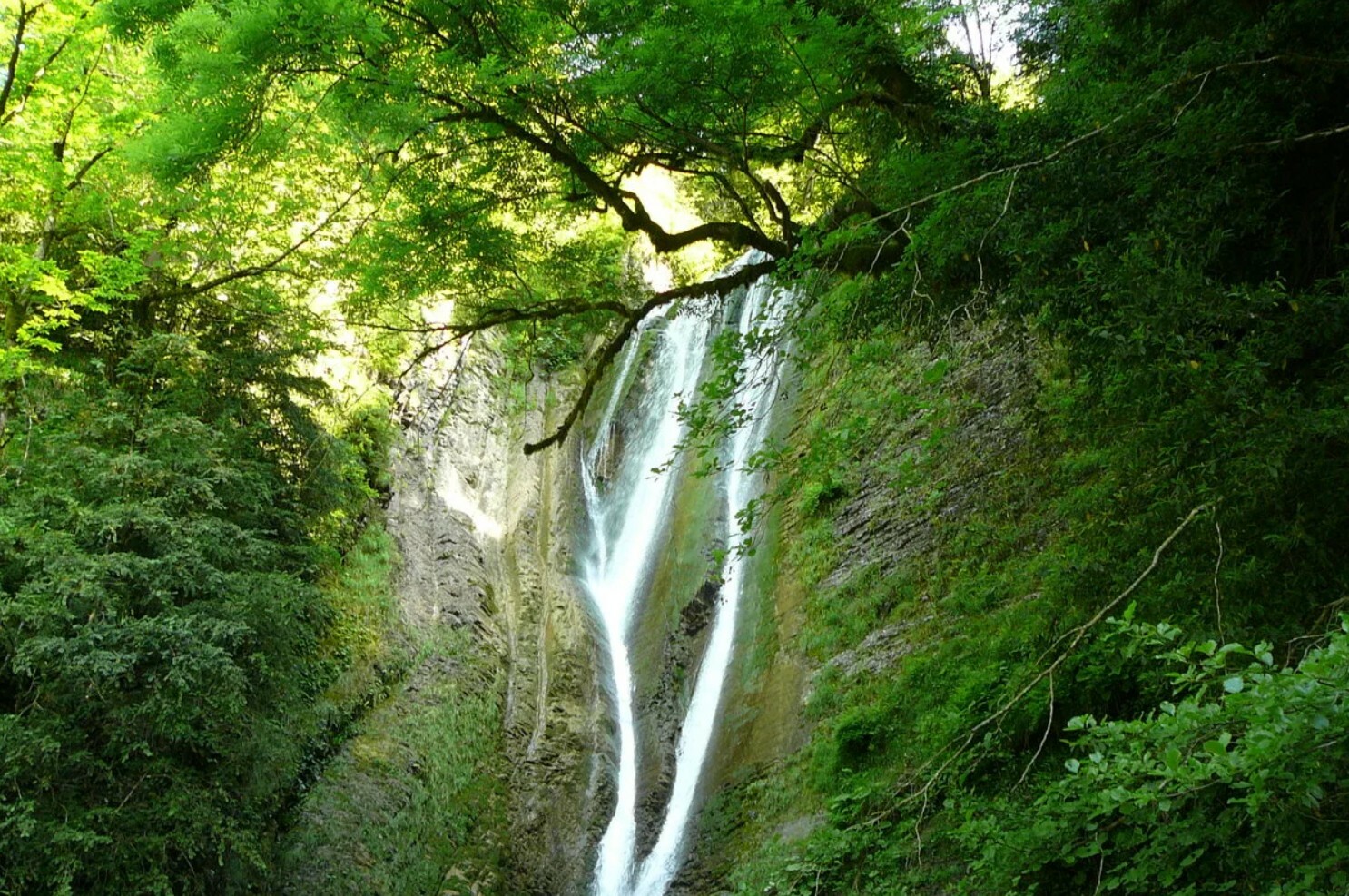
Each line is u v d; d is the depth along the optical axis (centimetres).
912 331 951
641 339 2958
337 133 1197
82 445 1182
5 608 979
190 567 1156
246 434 1444
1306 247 799
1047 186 789
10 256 1284
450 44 988
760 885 1247
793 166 1416
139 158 1011
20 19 1356
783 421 2152
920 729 1258
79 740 1026
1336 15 730
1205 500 648
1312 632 588
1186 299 614
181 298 1534
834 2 1081
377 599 1894
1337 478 587
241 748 1182
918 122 1169
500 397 2728
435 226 1111
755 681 1698
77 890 1000
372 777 1566
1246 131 697
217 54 880
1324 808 418
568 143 1077
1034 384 1526
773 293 923
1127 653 485
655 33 880
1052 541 1323
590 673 2005
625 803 1725
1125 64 916
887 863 1091
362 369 2223
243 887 1251
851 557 1705
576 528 2494
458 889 1497
